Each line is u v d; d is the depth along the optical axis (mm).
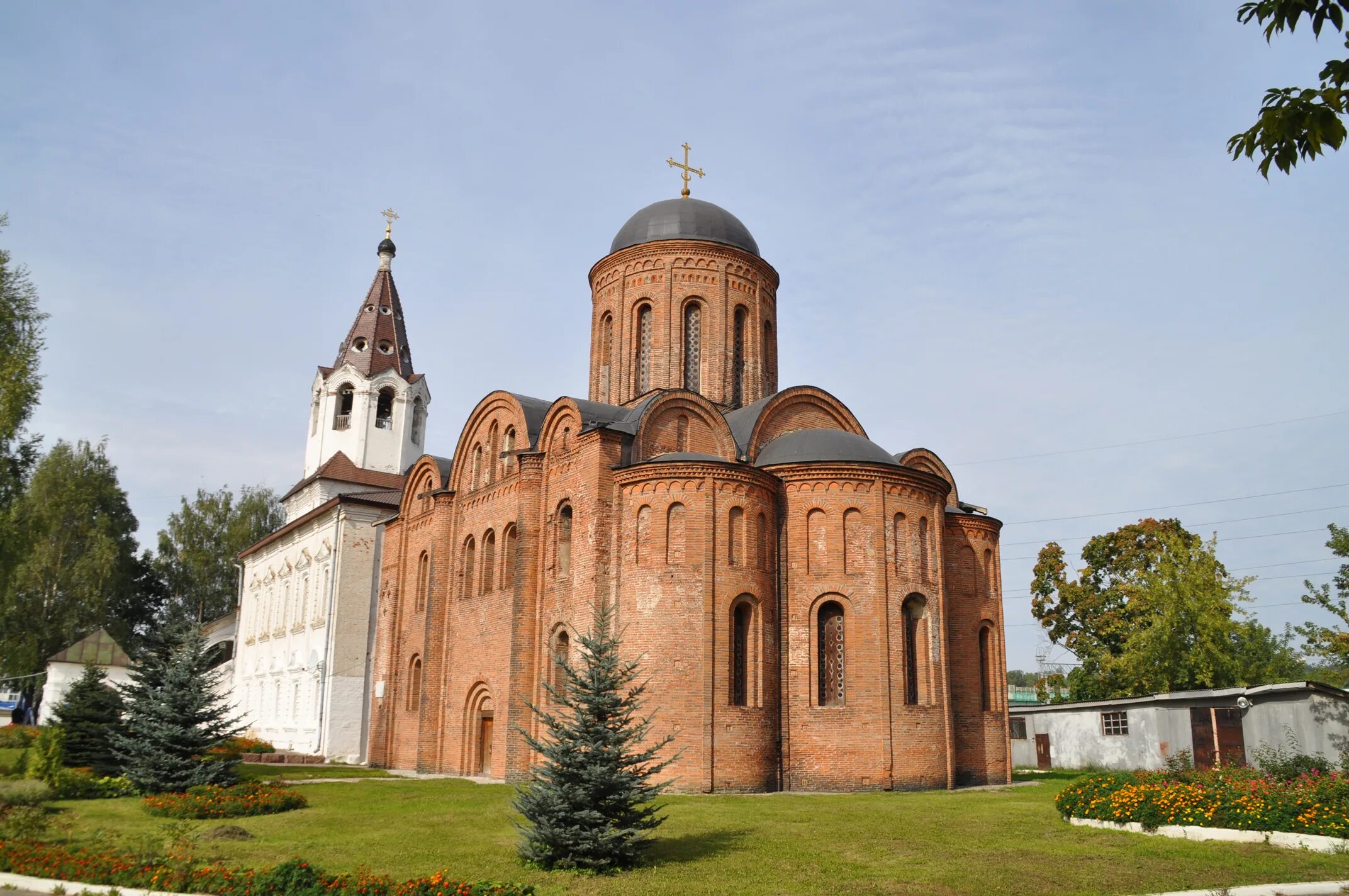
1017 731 48406
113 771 32125
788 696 30875
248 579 68875
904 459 38031
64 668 61000
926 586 32281
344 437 62438
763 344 41438
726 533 30484
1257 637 53188
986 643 36250
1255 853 18734
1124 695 52812
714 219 41406
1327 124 8992
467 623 38781
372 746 44938
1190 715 39625
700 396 34406
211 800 25250
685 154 44531
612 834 17531
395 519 47500
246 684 64062
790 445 33281
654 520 30547
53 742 29828
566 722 18844
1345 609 35812
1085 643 57812
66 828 22453
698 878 16984
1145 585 50031
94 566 68312
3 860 17656
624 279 40906
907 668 31828
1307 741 35344
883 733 30109
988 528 37031
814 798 27344
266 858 18891
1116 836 20891
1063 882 16609
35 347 42281
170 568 80812
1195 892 15742
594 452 32000
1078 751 44719
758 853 19188
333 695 48875
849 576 31328
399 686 44094
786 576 31703
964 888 16172
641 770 18844
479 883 15492
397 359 64438
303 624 54219
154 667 31750
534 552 34250
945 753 31422
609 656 19297
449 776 37344
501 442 38938
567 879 16984
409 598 44500
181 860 17531
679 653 29422
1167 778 23859
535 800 17875
